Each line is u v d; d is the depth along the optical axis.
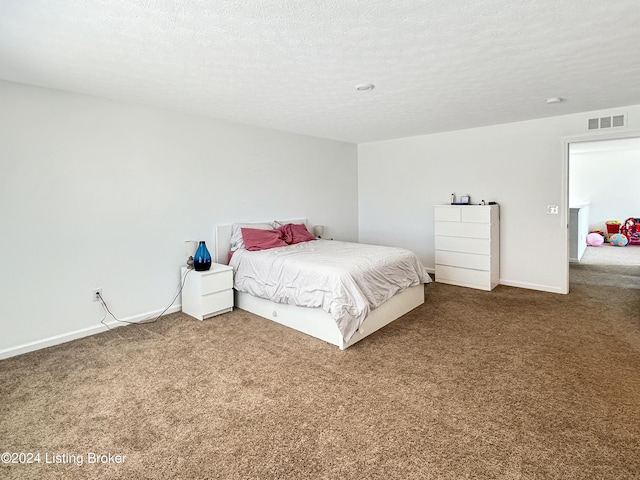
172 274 3.90
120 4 1.69
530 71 2.71
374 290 3.26
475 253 4.70
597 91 3.24
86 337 3.25
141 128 3.57
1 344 2.83
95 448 1.79
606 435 1.83
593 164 8.29
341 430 1.92
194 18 1.84
